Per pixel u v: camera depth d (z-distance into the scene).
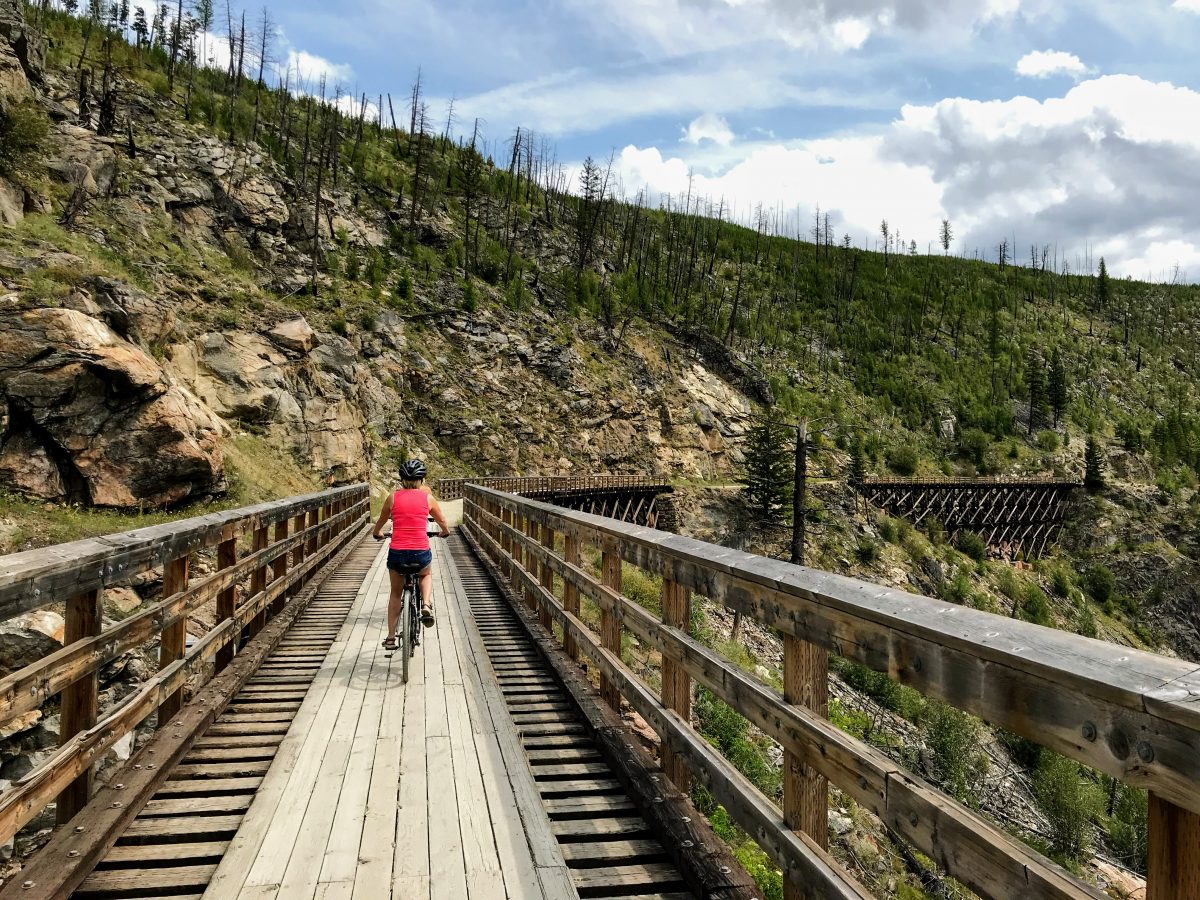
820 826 2.26
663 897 2.86
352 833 3.23
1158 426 111.38
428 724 4.69
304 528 9.62
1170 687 1.04
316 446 26.12
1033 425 108.00
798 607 2.29
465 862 2.99
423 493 6.35
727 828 7.79
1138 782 1.09
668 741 3.45
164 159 43.94
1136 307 172.00
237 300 27.66
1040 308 159.00
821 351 111.56
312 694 5.34
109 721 3.23
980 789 21.92
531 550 7.92
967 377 118.88
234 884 2.79
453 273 62.81
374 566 13.28
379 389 43.25
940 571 60.78
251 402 23.36
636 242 108.94
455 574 12.09
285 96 82.56
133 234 29.59
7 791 2.34
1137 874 20.11
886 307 137.25
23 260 16.53
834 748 2.01
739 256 137.62
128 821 3.25
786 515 56.16
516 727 4.77
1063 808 21.00
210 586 4.88
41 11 63.91
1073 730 1.24
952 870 1.50
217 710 4.80
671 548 3.45
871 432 89.81
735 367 79.81
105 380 13.50
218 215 43.94
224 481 16.19
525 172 107.12
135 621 3.51
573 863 3.10
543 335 61.00
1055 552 82.56
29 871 2.62
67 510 12.41
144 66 65.38
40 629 8.25
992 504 79.50
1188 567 75.94
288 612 7.76
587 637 5.20
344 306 46.44
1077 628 64.88
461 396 50.06
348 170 72.56
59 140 33.09
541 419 55.12
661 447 63.75
